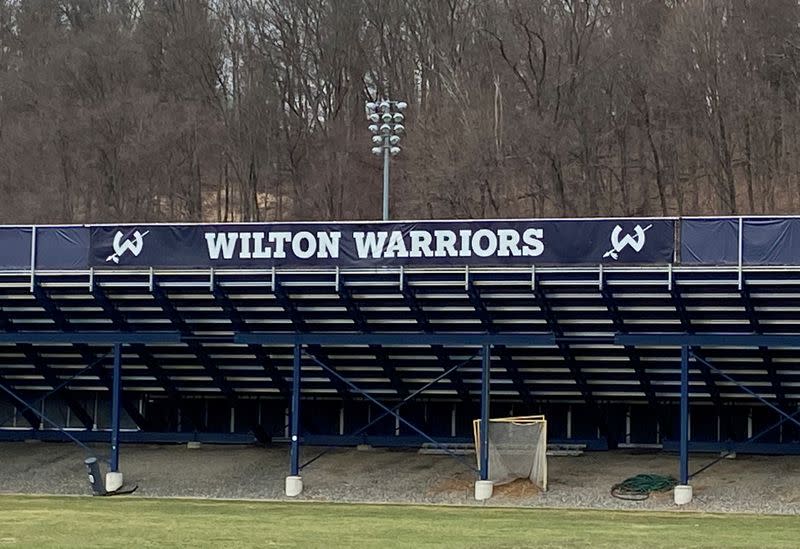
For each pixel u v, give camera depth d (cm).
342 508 3459
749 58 7769
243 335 3925
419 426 4512
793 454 4178
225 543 2481
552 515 3256
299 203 8525
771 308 3697
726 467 4016
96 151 8688
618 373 4162
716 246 3559
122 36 9650
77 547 2398
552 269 3675
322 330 4103
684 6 7988
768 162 7631
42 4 10331
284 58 9338
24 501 3647
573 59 8231
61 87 9169
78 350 4403
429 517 3164
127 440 4738
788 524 3028
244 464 4294
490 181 7712
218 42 9550
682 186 8012
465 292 3834
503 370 4216
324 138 8762
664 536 2677
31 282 4009
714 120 7725
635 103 8031
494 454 3831
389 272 3784
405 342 3856
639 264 3616
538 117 7944
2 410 4834
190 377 4541
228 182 9025
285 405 4650
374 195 8312
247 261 3881
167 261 3934
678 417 4331
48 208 8469
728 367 4009
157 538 2581
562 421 4441
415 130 8169
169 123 8769
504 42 8475
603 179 8150
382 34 9344
